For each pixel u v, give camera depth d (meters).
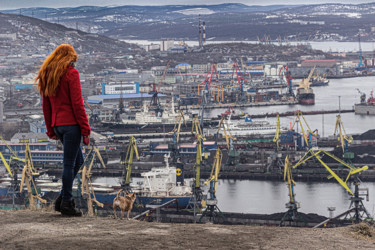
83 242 16.62
